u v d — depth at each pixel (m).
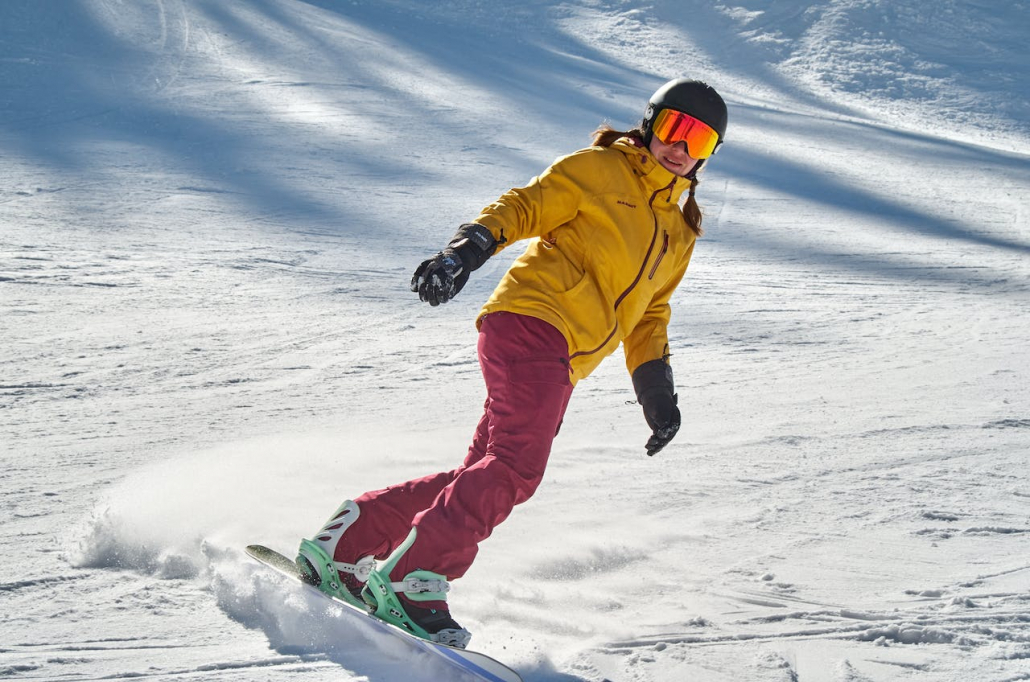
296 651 2.36
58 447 4.06
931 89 32.22
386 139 18.00
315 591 2.52
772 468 4.21
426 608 2.34
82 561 2.85
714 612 2.73
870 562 3.10
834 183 17.92
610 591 2.89
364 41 27.83
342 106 20.75
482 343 2.55
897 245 12.91
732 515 3.58
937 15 38.50
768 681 2.30
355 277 9.04
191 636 2.42
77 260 8.69
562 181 2.51
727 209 14.94
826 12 38.16
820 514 3.59
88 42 24.17
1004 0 40.25
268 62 24.38
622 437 4.74
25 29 24.42
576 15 36.56
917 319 8.45
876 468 4.21
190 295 7.76
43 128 16.75
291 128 18.22
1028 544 3.28
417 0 35.47
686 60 32.97
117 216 11.06
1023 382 6.10
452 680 2.24
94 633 2.40
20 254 8.69
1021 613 2.71
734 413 5.22
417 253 10.41
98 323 6.61
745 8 38.34
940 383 6.04
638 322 2.76
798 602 2.79
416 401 5.25
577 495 3.80
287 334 6.73
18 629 2.41
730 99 27.89
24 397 4.83
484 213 2.41
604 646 2.50
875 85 32.28
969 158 22.05
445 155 17.05
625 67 30.34
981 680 2.30
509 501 2.42
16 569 2.76
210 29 26.78
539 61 28.62
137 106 19.09
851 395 5.69
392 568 2.35
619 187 2.54
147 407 4.80
